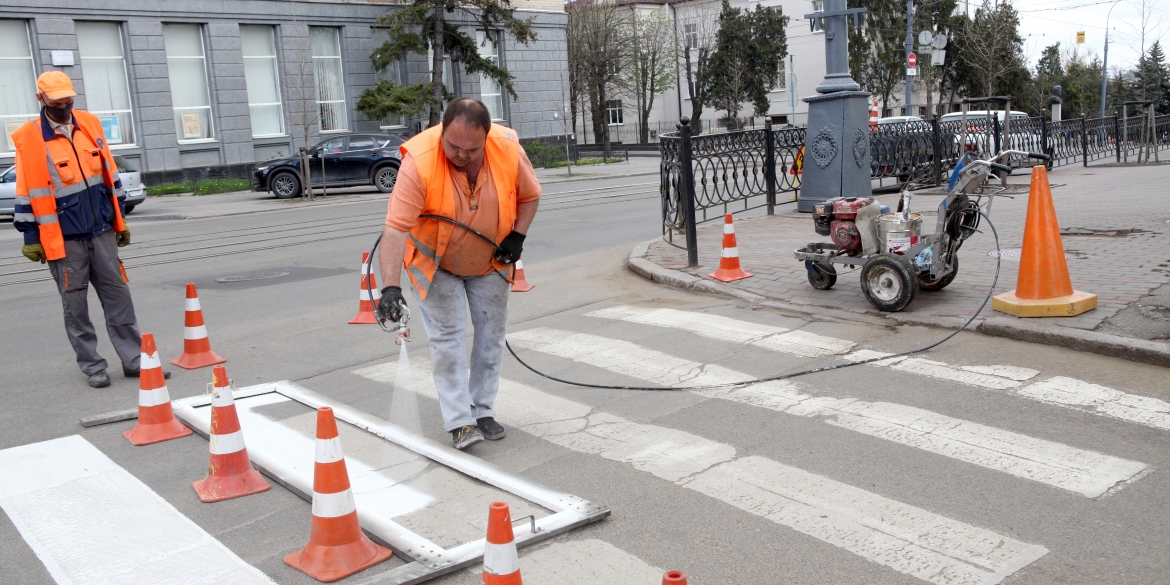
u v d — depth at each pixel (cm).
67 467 473
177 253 1299
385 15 3275
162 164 2870
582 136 6062
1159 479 402
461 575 346
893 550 351
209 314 860
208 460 480
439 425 525
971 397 519
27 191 595
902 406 511
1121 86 5969
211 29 2945
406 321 428
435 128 448
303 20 3189
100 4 2706
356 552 355
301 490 425
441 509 404
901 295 691
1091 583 321
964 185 688
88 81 2744
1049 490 396
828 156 1318
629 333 714
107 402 594
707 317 750
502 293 483
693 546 362
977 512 380
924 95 5262
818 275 794
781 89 5566
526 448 479
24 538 390
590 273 996
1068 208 1255
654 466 446
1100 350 581
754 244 1075
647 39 5288
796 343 654
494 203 454
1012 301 652
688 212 926
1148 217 1094
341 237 1428
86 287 627
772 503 398
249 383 627
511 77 3506
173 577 351
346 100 3381
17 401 599
